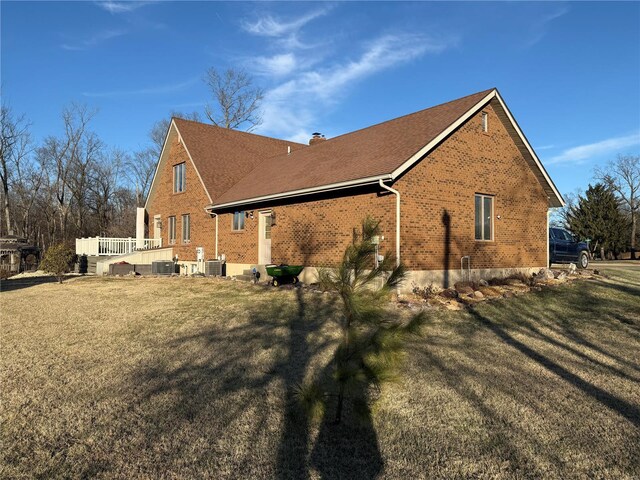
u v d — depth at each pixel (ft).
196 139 76.59
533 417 15.67
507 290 43.37
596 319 33.09
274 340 26.37
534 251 56.13
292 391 17.75
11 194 151.53
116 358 23.02
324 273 14.23
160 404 16.96
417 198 42.47
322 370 20.59
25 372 20.83
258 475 12.21
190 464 12.76
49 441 14.16
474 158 48.55
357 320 13.61
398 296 38.37
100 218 157.17
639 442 13.93
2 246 102.47
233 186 69.36
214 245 68.18
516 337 27.63
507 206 52.47
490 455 13.17
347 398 16.24
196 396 17.70
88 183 152.97
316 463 12.78
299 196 51.39
